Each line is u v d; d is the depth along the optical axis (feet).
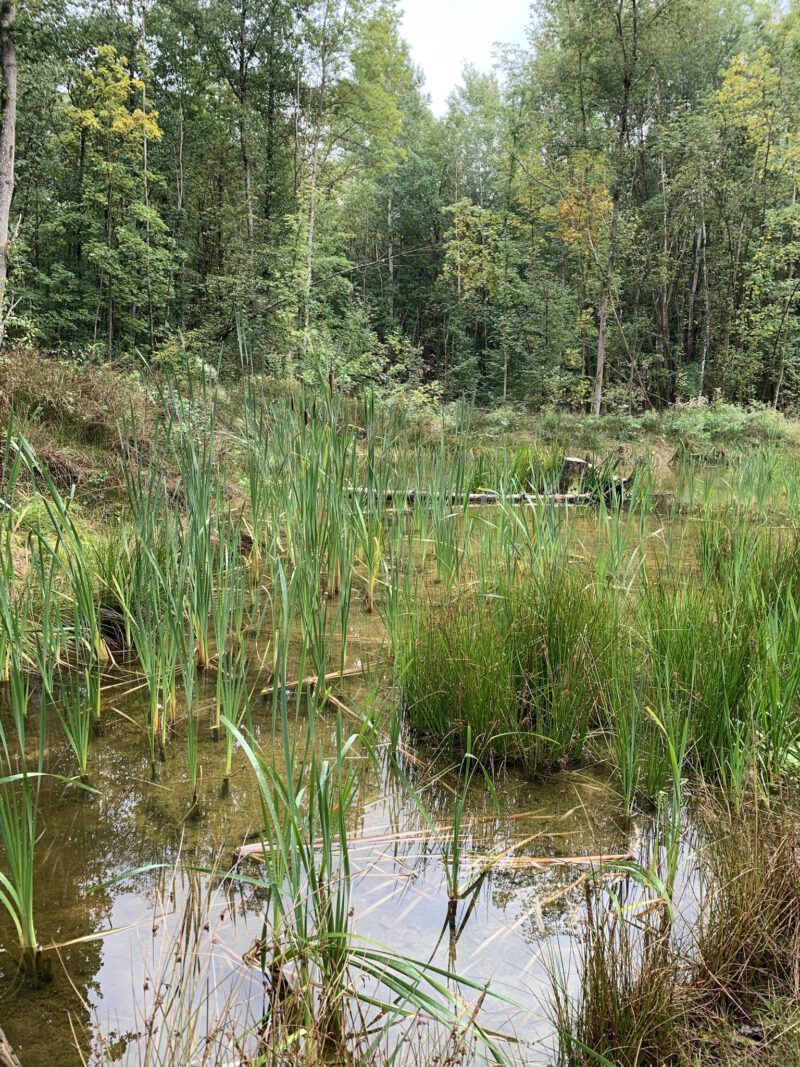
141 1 62.44
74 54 58.90
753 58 68.08
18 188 53.47
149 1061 4.60
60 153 58.49
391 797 8.25
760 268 68.49
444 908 6.32
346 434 13.34
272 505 13.26
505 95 77.56
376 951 5.65
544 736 8.91
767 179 69.41
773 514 19.90
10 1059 4.22
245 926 5.99
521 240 92.12
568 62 66.03
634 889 6.56
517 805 8.14
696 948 5.61
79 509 15.37
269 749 9.04
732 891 5.74
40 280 52.65
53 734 9.29
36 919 6.04
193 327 62.13
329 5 64.18
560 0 64.85
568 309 78.07
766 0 85.25
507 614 10.59
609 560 13.29
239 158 76.69
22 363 20.44
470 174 114.62
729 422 50.78
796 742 8.75
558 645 10.18
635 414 68.85
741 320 70.64
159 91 72.08
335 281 65.31
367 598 14.52
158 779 8.29
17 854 5.46
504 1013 5.18
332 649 12.32
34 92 50.52
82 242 58.13
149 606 9.91
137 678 11.02
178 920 6.06
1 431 16.38
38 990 5.30
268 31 66.54
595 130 67.56
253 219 62.03
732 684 8.91
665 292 84.79
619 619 10.74
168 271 61.46
